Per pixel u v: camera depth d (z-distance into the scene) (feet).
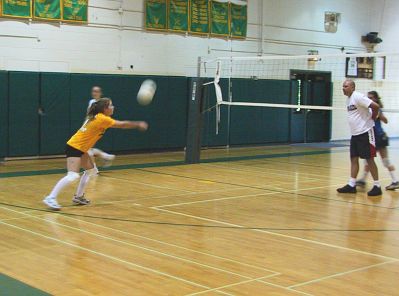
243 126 60.70
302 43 66.85
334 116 70.38
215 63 59.36
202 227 23.29
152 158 49.80
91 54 50.75
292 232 22.70
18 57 46.73
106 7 51.37
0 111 44.75
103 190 32.04
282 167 44.34
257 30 62.75
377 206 28.45
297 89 65.87
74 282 16.05
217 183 35.47
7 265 17.61
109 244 20.29
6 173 38.52
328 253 19.62
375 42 73.10
